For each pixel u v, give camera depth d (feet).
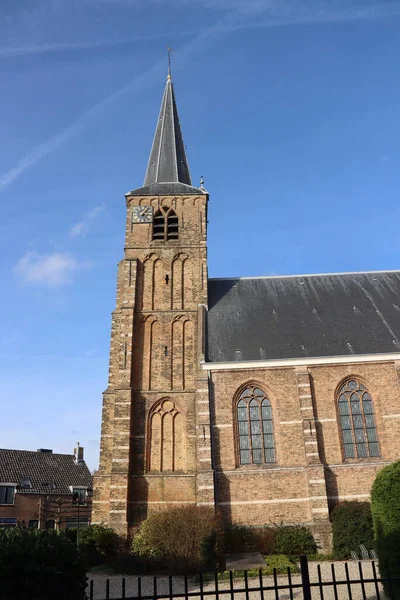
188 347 122.83
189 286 130.21
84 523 198.70
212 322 126.21
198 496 101.19
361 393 112.88
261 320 127.24
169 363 120.57
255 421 111.04
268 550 96.48
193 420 114.21
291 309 131.44
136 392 117.29
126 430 110.52
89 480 209.77
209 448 105.40
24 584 36.37
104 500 110.63
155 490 107.86
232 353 117.08
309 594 33.01
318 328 124.06
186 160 157.99
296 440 107.96
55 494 192.85
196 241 134.92
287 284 141.69
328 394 111.86
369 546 90.68
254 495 103.81
